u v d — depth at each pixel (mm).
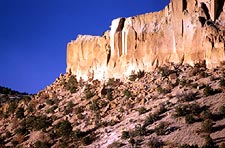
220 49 74188
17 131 81750
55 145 72562
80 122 75812
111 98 78500
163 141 60812
